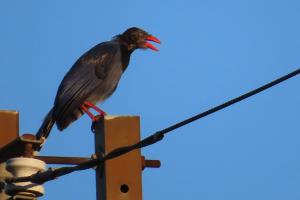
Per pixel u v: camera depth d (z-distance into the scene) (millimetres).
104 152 10844
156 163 11227
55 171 9727
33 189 10016
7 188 10047
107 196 10594
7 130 10961
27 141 10141
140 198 10719
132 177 10781
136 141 10961
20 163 10016
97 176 10922
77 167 9688
